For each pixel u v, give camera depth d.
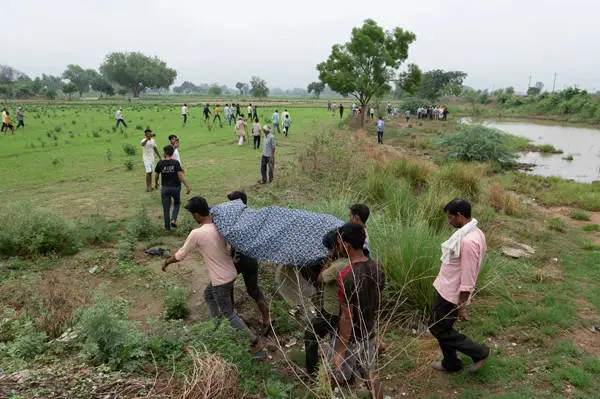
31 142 19.28
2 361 4.02
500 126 50.44
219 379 3.54
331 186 11.89
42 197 10.71
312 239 4.56
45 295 5.43
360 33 32.78
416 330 5.26
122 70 129.88
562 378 4.20
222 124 31.88
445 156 22.06
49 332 4.61
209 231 4.49
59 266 6.54
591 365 4.38
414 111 58.06
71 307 5.17
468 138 21.19
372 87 34.50
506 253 7.88
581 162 23.19
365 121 39.41
